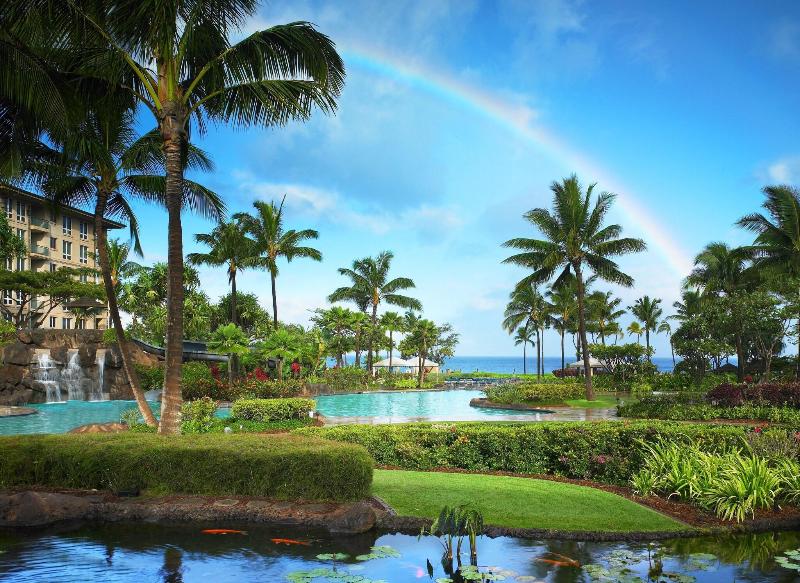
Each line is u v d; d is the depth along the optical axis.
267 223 39.03
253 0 11.17
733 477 7.91
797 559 6.10
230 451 8.21
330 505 7.77
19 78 10.51
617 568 5.86
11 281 38.69
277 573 5.75
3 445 8.66
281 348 34.09
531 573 5.71
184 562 6.04
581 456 10.14
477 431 10.80
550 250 31.75
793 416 19.72
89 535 6.91
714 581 5.52
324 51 11.60
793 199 35.25
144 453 8.28
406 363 58.88
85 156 14.11
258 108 12.29
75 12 10.73
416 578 5.60
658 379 40.97
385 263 52.75
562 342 61.44
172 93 11.34
